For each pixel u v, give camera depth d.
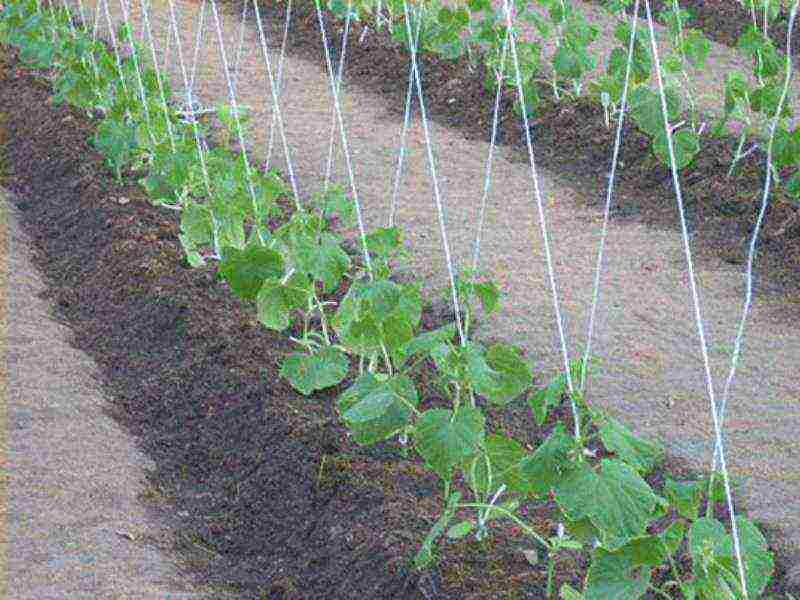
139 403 5.76
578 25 8.66
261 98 10.17
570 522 3.72
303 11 12.45
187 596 4.23
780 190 7.45
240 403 5.47
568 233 7.32
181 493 5.07
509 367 4.25
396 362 4.73
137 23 12.48
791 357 5.79
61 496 4.82
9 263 7.29
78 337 6.48
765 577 3.36
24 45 9.70
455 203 7.84
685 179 7.80
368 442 4.32
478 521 4.27
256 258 5.26
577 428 3.75
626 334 6.05
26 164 9.03
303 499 4.78
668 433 5.18
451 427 3.93
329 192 6.00
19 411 5.49
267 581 4.45
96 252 7.34
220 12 13.03
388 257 5.59
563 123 8.86
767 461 4.94
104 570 4.34
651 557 3.38
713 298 6.41
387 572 4.16
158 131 7.57
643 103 7.49
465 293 4.85
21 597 4.14
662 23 11.72
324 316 5.50
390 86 10.30
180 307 6.36
